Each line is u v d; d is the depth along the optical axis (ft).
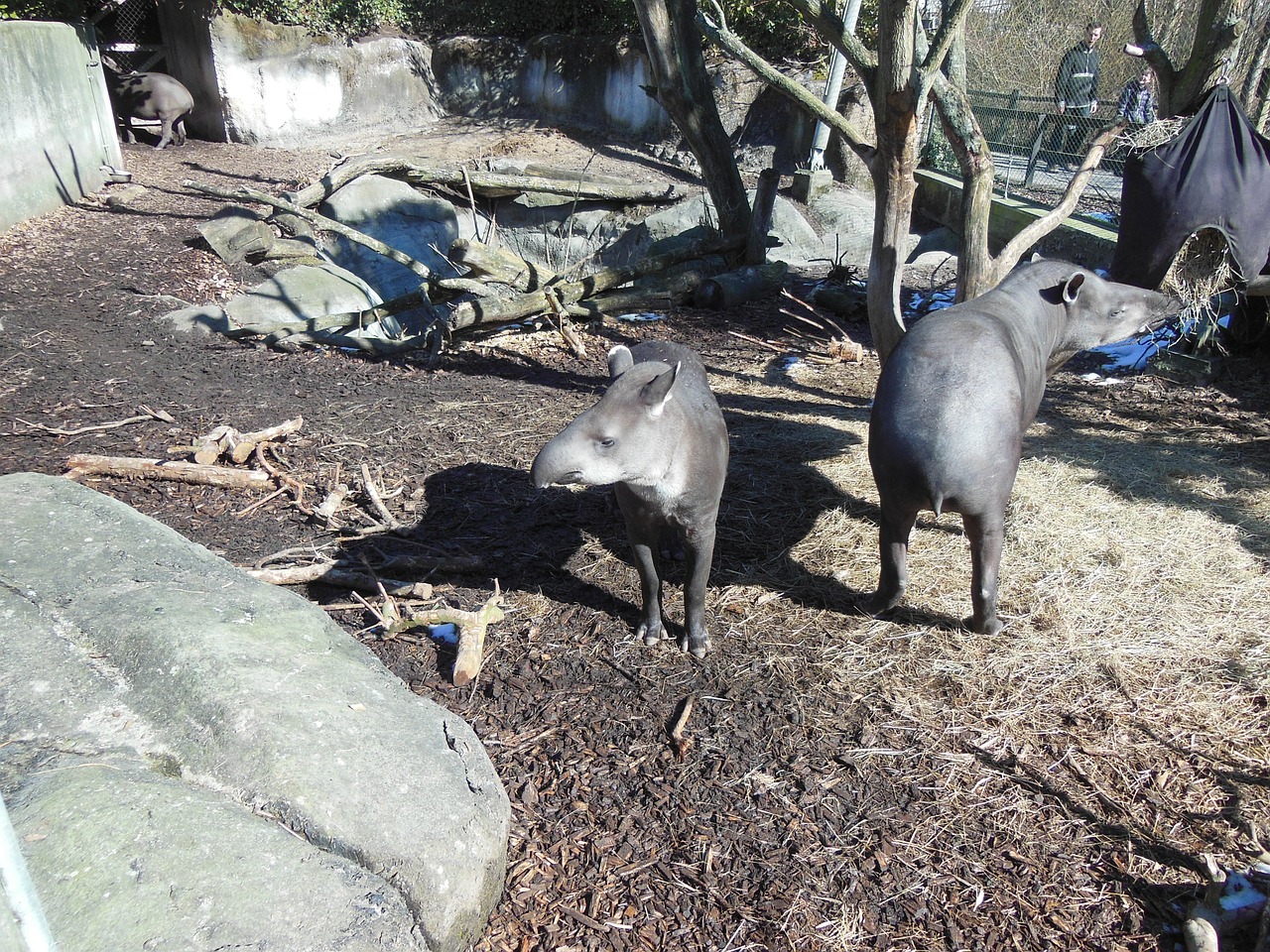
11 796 7.50
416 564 15.61
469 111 63.21
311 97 59.06
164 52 63.26
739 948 9.15
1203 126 19.36
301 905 7.18
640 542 12.85
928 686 12.98
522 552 16.51
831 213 44.78
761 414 23.22
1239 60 27.73
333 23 60.39
